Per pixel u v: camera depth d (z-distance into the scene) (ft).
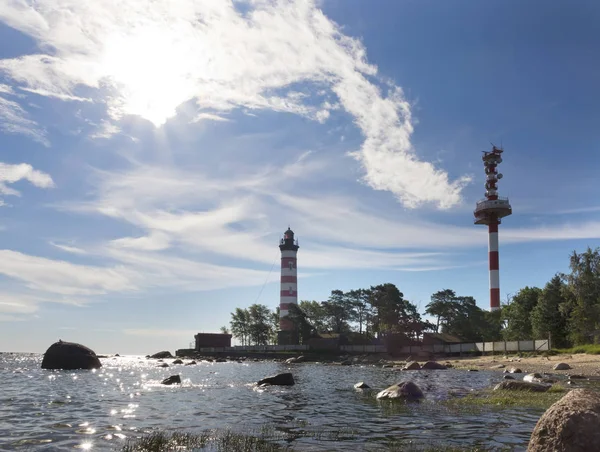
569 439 27.89
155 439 44.86
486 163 387.14
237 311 572.10
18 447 42.68
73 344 186.50
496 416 59.57
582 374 127.24
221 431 51.13
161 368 231.09
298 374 169.27
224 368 234.17
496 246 370.94
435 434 48.73
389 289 406.41
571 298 256.52
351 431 50.85
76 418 60.59
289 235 450.71
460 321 368.07
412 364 197.16
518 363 194.70
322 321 475.72
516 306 317.63
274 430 51.70
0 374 152.46
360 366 263.29
